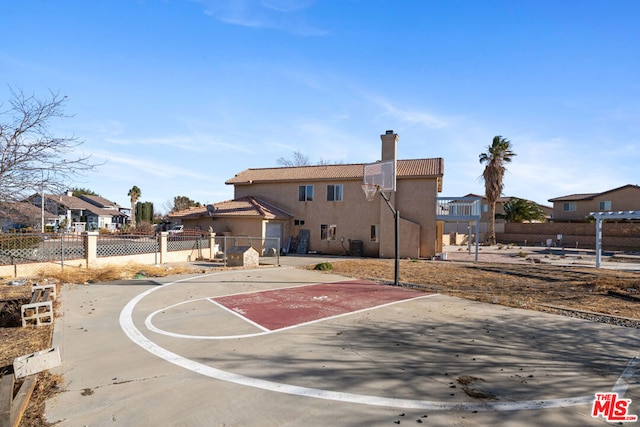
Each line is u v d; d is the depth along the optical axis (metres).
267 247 23.52
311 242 24.94
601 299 10.04
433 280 13.47
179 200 61.66
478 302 9.55
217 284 12.07
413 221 22.20
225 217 23.53
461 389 4.42
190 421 3.67
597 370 5.05
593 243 33.78
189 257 19.64
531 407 4.00
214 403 4.05
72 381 4.59
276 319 7.76
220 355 5.59
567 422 3.70
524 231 39.47
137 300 9.45
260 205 24.22
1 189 8.16
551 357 5.53
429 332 6.83
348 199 23.95
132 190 56.97
